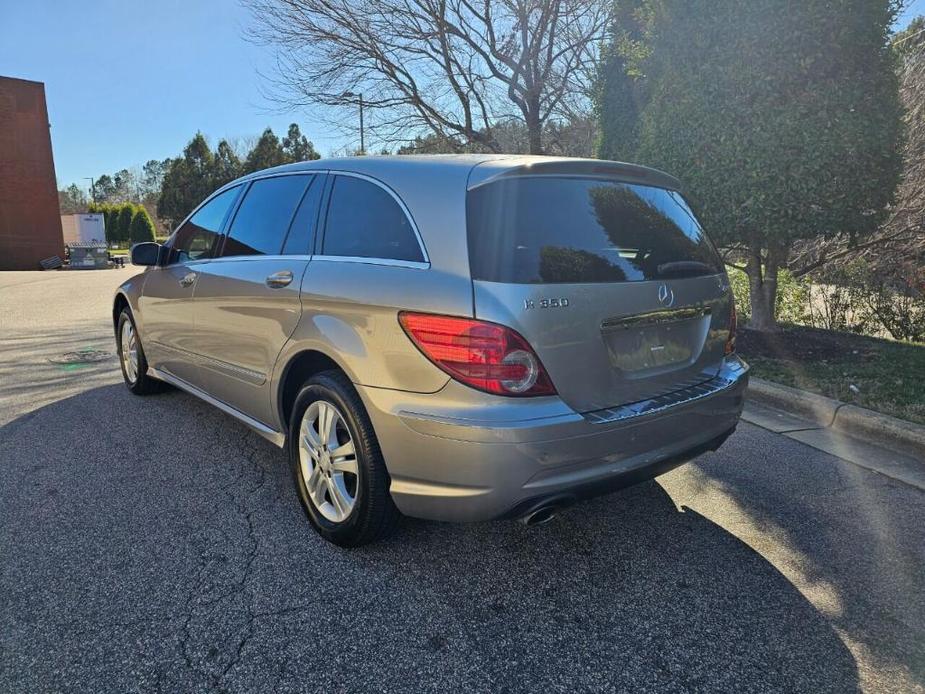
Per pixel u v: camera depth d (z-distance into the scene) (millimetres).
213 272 3820
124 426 4531
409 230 2654
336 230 3051
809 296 8391
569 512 3322
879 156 5812
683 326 2922
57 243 29906
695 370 2990
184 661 2166
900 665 2221
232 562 2779
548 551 2934
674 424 2736
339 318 2771
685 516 3291
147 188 101062
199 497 3402
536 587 2652
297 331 3004
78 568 2703
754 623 2438
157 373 4844
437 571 2750
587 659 2229
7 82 27828
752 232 6512
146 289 4734
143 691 2029
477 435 2299
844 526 3191
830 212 5898
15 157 28359
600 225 2732
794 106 5781
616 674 2158
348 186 3094
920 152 7543
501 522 3188
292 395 3311
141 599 2500
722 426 3047
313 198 3285
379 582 2658
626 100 8914
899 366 5902
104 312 10852
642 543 3020
